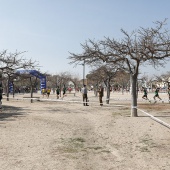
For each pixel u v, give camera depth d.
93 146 9.95
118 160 8.20
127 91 87.44
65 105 28.30
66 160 8.10
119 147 9.84
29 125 14.08
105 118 17.81
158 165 7.67
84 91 28.78
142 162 7.97
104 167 7.52
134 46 18.08
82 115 19.34
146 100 38.09
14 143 10.07
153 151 9.23
